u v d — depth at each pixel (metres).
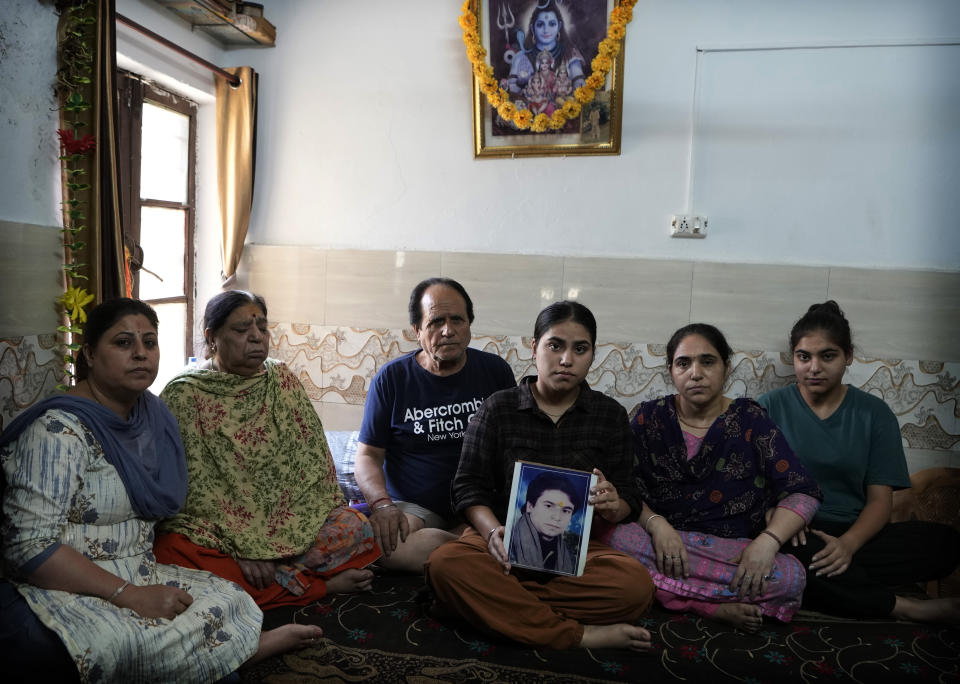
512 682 2.17
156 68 3.66
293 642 2.30
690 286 3.86
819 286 3.73
